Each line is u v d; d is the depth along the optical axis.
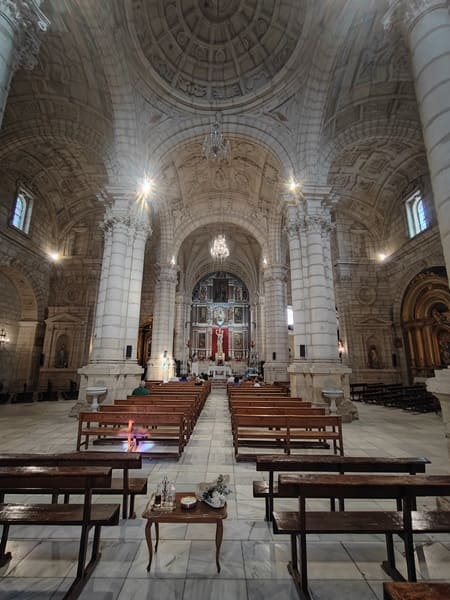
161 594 2.55
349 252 21.72
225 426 9.34
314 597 2.53
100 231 21.91
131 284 12.27
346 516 2.96
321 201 12.58
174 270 21.31
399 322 19.95
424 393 15.34
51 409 13.34
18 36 5.45
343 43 10.72
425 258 17.44
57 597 2.52
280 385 16.20
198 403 10.44
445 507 3.80
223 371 31.34
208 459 6.10
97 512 2.98
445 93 4.51
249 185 19.36
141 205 12.88
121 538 3.37
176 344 30.89
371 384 18.38
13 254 17.12
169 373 20.22
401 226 19.36
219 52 13.80
